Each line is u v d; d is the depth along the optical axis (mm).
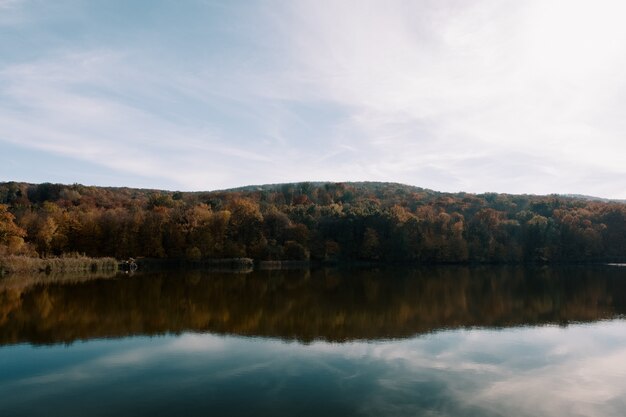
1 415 16922
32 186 141250
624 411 17953
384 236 116062
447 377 21406
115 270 83125
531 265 114250
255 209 113312
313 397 18734
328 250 113812
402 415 17156
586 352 25953
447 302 43969
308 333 29891
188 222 102812
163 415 16938
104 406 17766
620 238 121688
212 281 63938
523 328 32125
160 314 36250
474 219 124500
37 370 22078
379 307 40500
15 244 72812
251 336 28969
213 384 20141
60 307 38844
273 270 91875
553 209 139000
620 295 50312
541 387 20328
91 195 139750
